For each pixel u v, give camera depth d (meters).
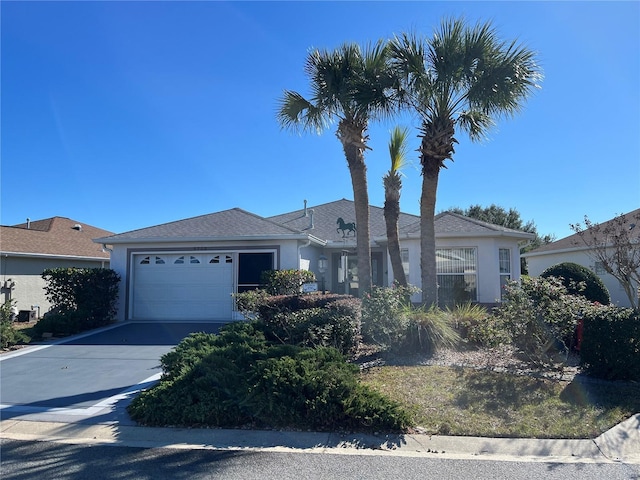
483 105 9.88
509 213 36.81
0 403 6.96
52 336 12.90
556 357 8.08
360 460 4.78
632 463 4.70
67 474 4.52
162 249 16.06
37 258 19.95
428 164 10.55
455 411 5.95
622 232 9.62
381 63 10.80
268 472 4.51
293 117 12.04
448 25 9.75
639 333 7.01
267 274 14.19
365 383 7.03
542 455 4.89
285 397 5.76
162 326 14.54
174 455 4.98
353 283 19.17
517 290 7.97
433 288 10.41
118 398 7.16
